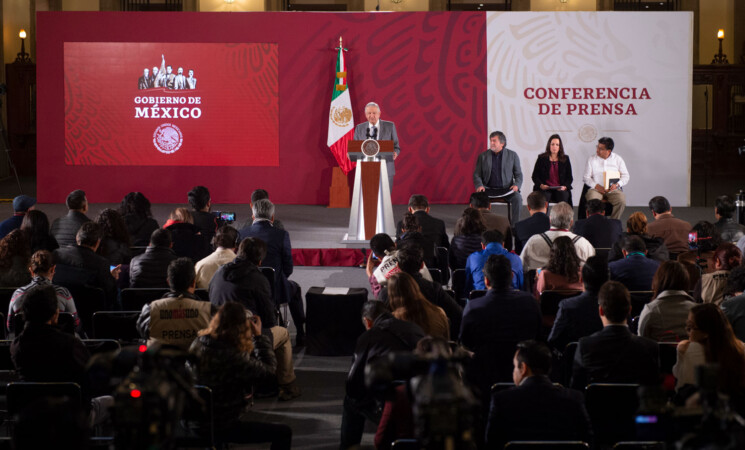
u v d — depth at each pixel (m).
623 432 3.74
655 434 1.92
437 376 1.62
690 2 19.25
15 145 18.00
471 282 6.02
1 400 4.38
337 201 12.79
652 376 3.95
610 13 12.66
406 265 5.36
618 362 3.94
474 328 4.57
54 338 4.01
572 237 6.39
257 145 13.02
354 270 9.45
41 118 12.93
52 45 12.83
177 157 13.00
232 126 12.97
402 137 13.01
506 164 10.88
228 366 3.82
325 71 12.89
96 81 12.86
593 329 4.66
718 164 17.98
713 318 3.75
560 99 12.84
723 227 7.25
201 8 19.38
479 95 12.90
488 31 12.78
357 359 4.11
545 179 10.84
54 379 4.04
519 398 3.32
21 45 17.89
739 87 18.00
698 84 17.89
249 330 3.90
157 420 1.68
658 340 4.61
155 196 13.06
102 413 4.11
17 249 5.66
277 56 12.87
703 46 19.42
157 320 4.41
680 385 3.85
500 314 4.55
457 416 1.56
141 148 12.98
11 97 17.88
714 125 17.86
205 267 6.02
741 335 4.54
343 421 4.34
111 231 6.53
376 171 9.54
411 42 12.84
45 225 6.60
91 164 12.99
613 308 3.96
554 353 5.26
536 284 6.26
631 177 12.94
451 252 6.92
